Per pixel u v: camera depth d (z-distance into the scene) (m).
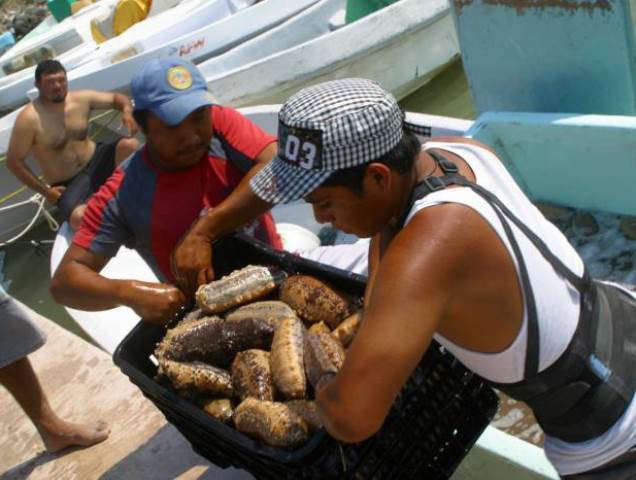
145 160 2.44
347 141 1.29
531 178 3.57
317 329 1.90
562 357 1.40
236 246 2.35
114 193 2.48
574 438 1.50
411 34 6.45
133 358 2.15
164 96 2.21
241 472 2.50
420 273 1.26
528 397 1.48
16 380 2.67
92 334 3.75
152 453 2.71
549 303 1.36
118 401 3.01
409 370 1.28
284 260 2.19
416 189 1.36
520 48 3.28
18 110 6.48
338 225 1.43
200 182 2.42
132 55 6.71
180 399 1.89
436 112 6.70
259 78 6.08
